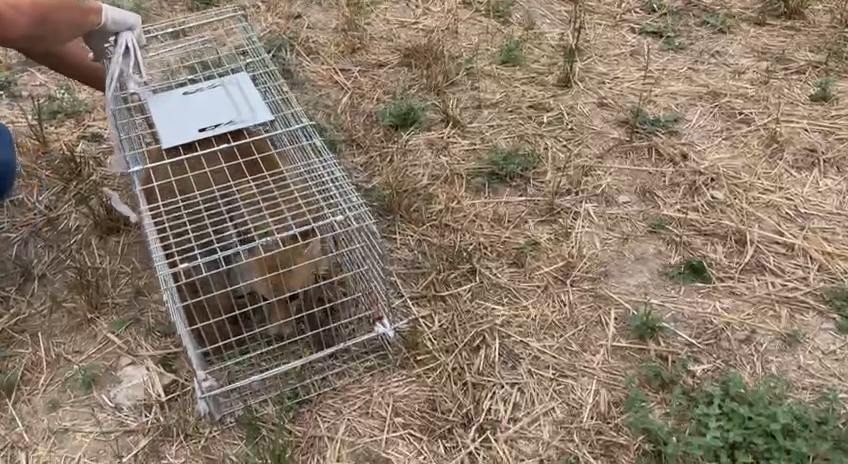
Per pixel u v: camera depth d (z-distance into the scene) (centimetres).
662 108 151
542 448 99
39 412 104
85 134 146
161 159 114
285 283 103
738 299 117
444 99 154
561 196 134
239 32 164
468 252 123
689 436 97
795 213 130
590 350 110
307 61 165
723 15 174
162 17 177
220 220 106
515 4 181
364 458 98
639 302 116
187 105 119
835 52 162
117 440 101
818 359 108
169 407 104
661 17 176
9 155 117
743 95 154
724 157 141
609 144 144
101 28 116
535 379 107
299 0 183
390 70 163
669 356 108
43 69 162
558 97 155
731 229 127
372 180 137
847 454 95
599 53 166
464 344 111
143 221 108
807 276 120
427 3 181
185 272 105
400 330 112
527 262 122
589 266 122
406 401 104
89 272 121
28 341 112
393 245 125
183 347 105
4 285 120
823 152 141
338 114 151
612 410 103
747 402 100
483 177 137
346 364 108
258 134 118
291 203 108
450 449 99
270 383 105
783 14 173
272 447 97
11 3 101
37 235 127
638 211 131
